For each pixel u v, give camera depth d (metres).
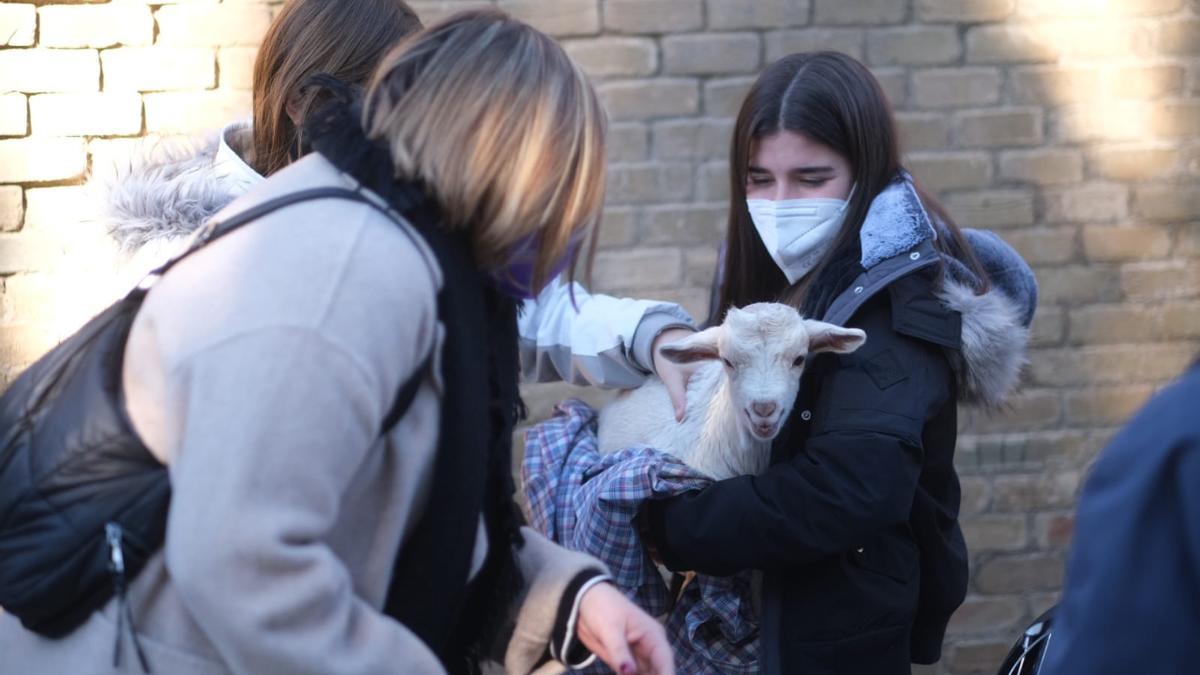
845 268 2.33
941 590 2.40
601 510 2.27
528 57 1.48
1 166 3.65
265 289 1.30
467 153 1.44
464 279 1.47
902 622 2.22
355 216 1.39
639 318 2.56
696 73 3.90
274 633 1.24
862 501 2.08
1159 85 4.02
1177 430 1.15
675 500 2.24
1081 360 4.07
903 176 2.38
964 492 4.07
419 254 1.41
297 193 1.43
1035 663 2.28
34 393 1.44
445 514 1.45
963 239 2.44
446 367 1.43
